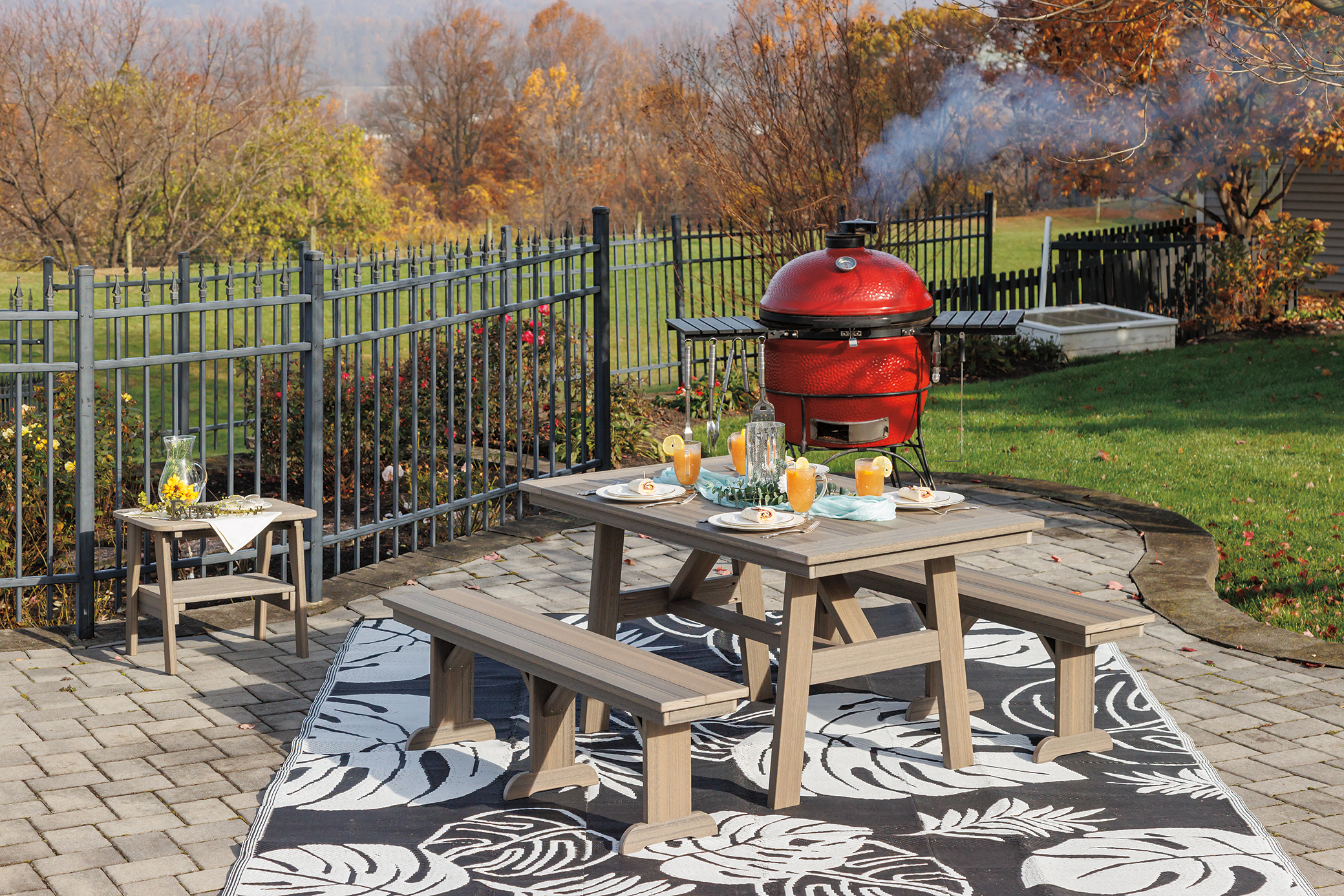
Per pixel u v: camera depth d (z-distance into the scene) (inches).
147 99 1156.5
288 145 1248.2
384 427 355.6
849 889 143.6
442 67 1936.5
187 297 280.1
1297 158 661.9
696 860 151.3
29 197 1154.0
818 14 512.7
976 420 464.1
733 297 532.4
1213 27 403.9
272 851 152.2
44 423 298.8
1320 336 606.2
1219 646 229.0
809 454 422.0
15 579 237.1
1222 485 364.2
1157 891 141.9
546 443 386.9
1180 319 664.4
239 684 213.0
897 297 254.4
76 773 176.2
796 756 166.1
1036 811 164.1
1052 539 299.4
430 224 1722.4
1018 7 603.5
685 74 534.0
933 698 199.9
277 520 222.8
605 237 344.5
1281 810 164.2
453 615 183.9
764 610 212.1
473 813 164.4
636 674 156.9
